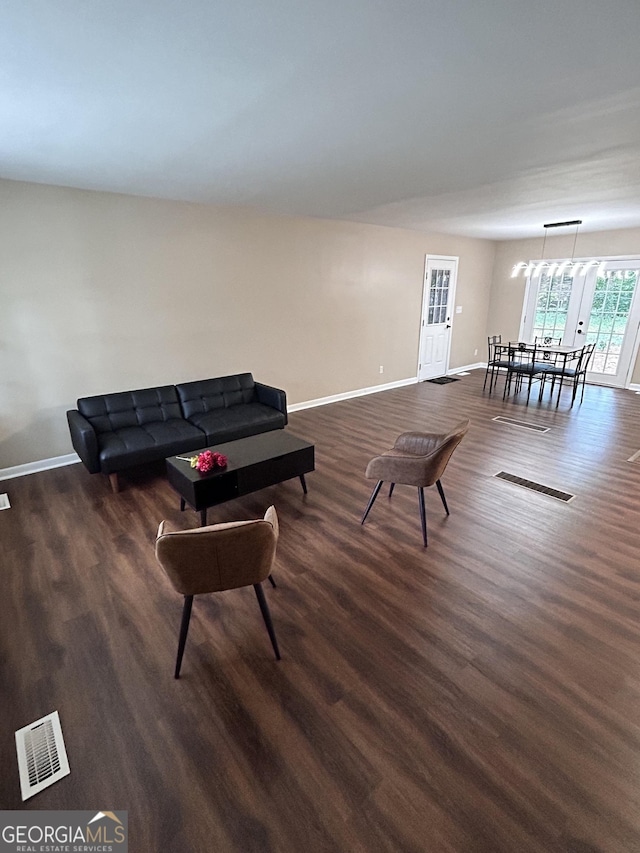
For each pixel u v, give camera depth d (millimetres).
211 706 1742
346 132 2287
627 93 1825
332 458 4219
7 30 1337
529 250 7719
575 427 5070
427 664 1924
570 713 1700
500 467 3980
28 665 1929
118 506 3328
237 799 1429
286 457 3258
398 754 1558
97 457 3422
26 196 3459
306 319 5609
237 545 1731
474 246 7723
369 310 6340
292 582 2457
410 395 6598
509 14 1267
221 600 2322
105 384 4176
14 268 3514
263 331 5219
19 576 2516
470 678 1854
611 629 2113
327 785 1466
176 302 4438
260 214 4840
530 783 1462
